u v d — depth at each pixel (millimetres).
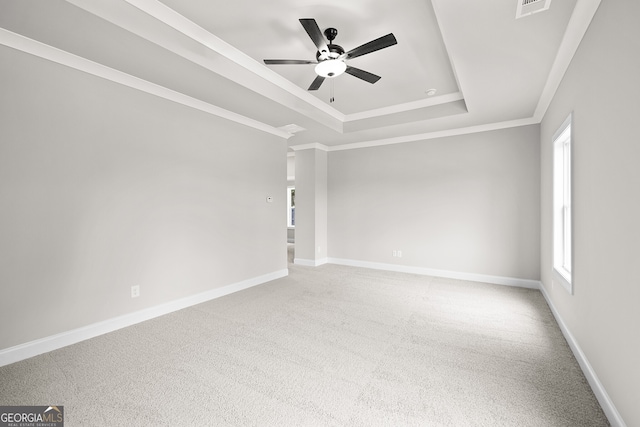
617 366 1588
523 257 4371
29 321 2330
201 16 2367
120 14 2055
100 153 2740
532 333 2758
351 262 5992
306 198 6020
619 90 1570
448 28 2182
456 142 4832
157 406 1736
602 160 1799
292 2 2201
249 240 4406
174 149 3371
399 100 4199
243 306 3529
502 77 2936
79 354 2357
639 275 1372
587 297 2070
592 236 1977
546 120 3643
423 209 5164
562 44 2346
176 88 3176
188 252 3539
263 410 1706
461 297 3861
